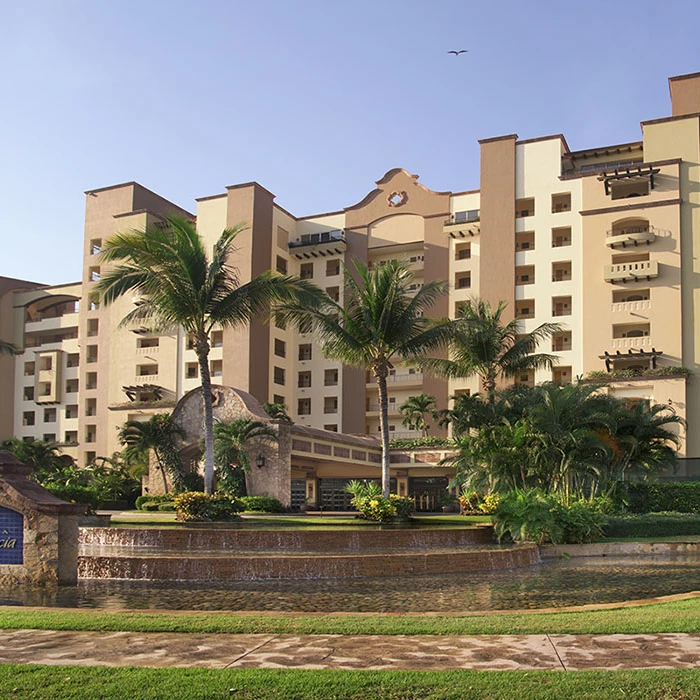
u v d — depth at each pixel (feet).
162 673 26.37
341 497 198.59
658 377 184.14
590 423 111.04
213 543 81.97
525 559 76.38
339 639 32.27
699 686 24.43
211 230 235.40
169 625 34.96
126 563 62.80
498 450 104.06
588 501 109.70
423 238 230.27
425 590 56.03
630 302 194.90
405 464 191.93
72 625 34.96
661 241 194.39
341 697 23.82
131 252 102.01
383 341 114.52
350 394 232.73
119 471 180.34
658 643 31.07
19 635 33.30
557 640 31.76
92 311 260.83
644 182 201.46
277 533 81.66
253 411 153.38
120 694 24.06
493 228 213.87
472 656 29.12
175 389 235.20
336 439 171.01
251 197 231.09
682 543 89.30
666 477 148.56
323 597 52.11
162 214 251.80
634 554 87.97
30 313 287.69
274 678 25.61
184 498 100.68
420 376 221.25
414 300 115.24
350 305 119.75
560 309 206.08
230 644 31.37
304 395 240.53
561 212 207.82
